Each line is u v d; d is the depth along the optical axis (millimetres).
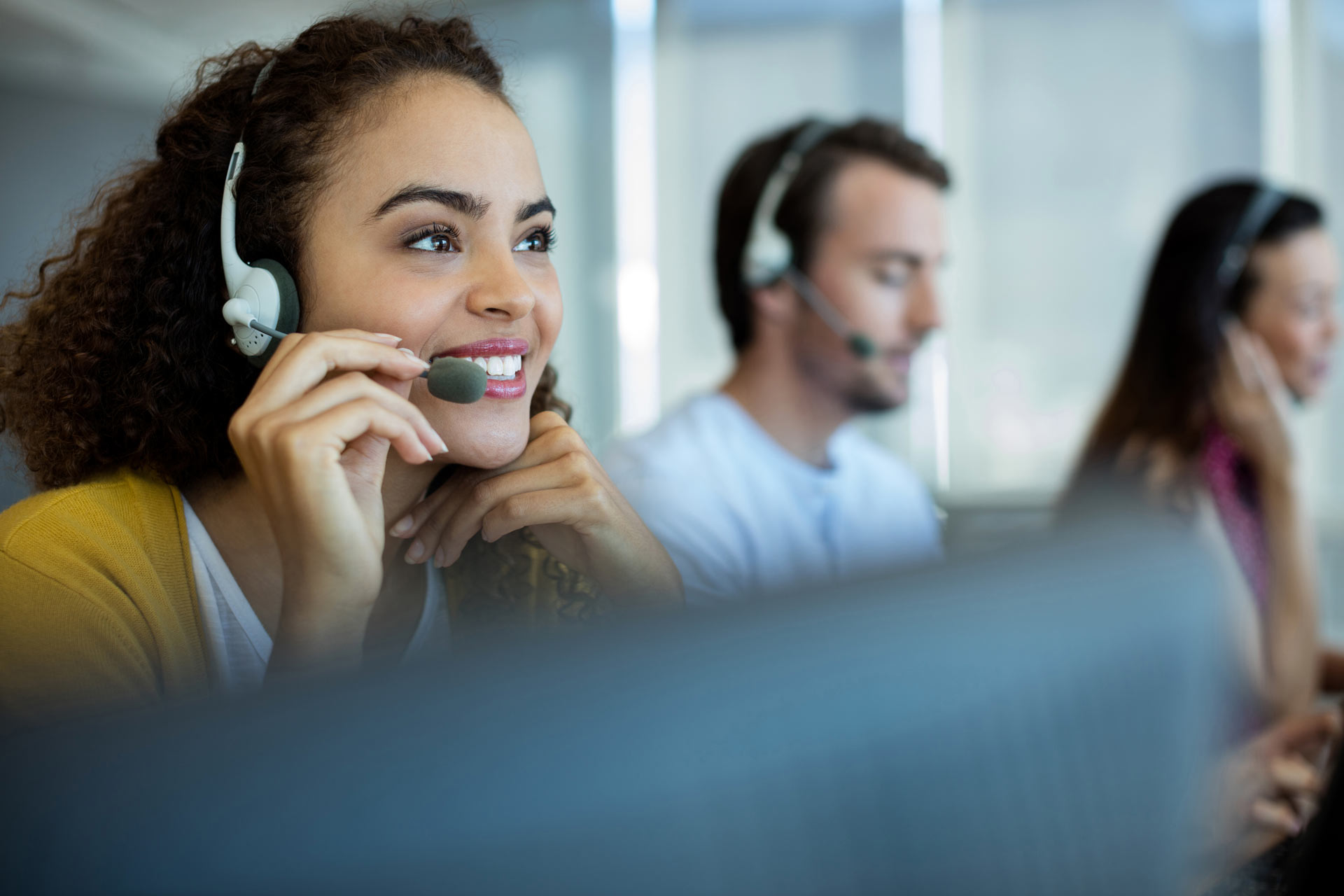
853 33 4129
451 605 1112
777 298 2014
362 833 171
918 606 241
